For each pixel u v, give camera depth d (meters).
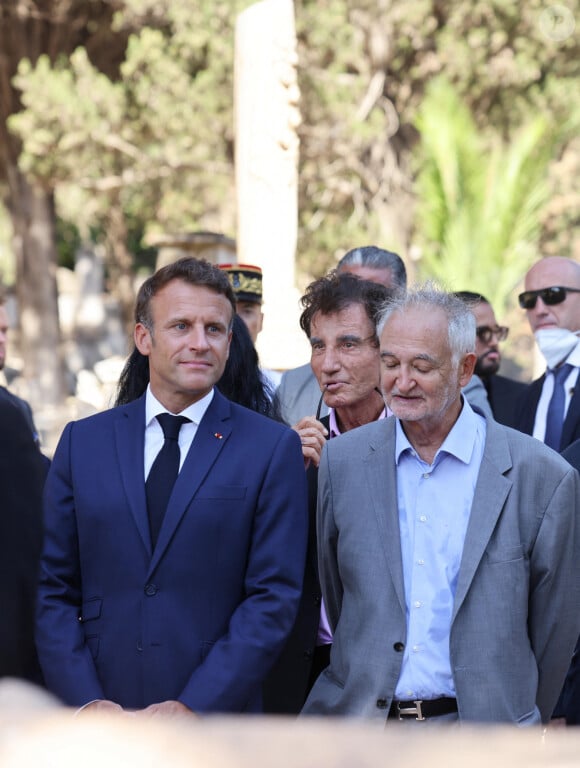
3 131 39.75
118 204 42.88
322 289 7.15
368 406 7.16
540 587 5.61
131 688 5.53
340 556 5.80
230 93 32.91
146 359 6.84
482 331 11.73
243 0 31.86
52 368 43.16
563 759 0.97
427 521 5.59
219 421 5.92
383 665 5.45
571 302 10.84
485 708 5.29
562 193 39.31
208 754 0.92
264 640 5.50
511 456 5.66
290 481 5.84
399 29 35.97
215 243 26.84
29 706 1.04
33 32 37.50
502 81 36.22
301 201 37.91
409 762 0.92
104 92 32.34
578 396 9.87
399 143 40.00
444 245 29.55
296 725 0.97
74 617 5.71
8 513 3.79
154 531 5.71
